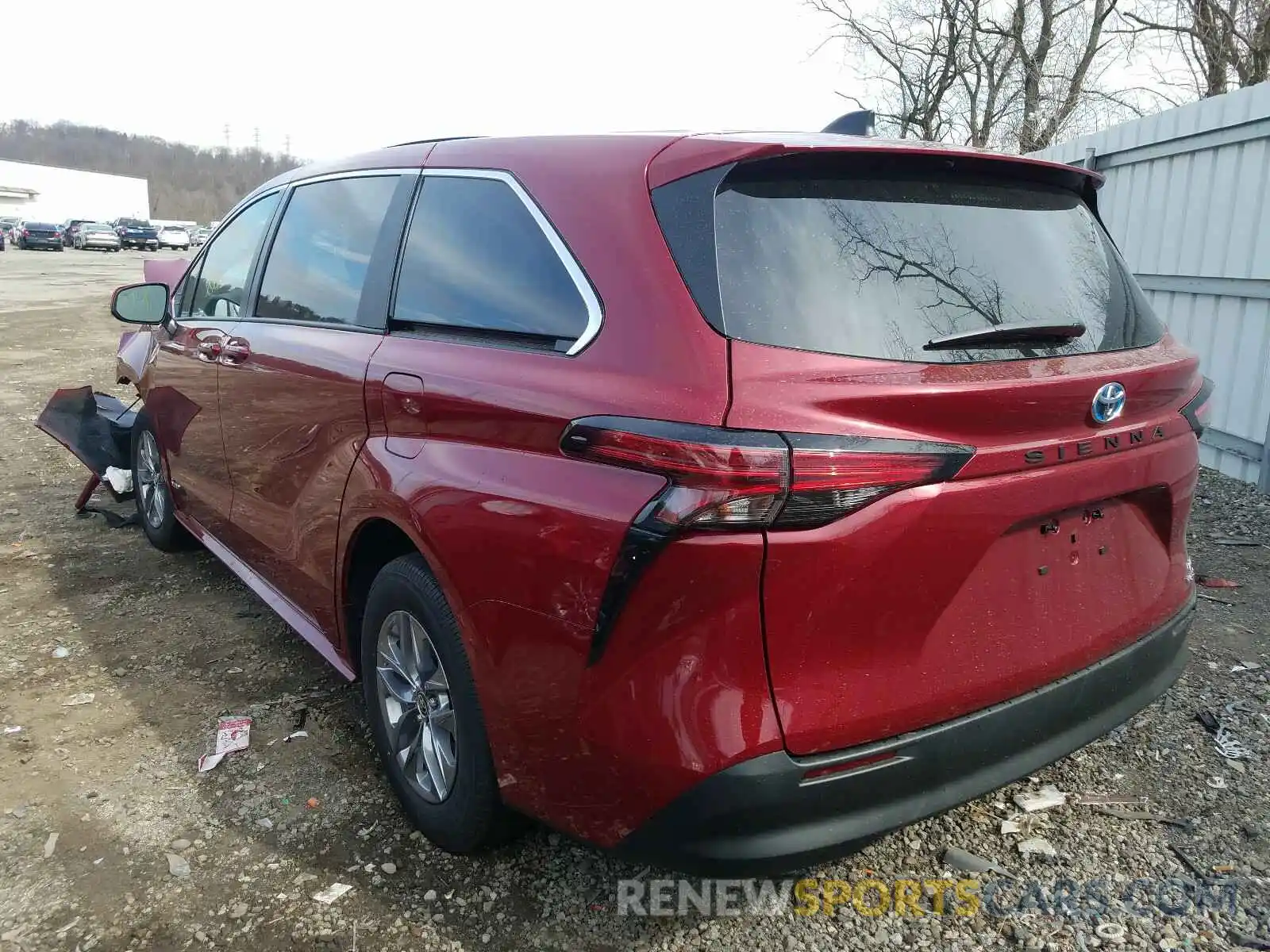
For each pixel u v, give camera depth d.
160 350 4.57
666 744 1.85
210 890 2.47
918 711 1.97
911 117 17.50
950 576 1.96
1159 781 2.92
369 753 3.13
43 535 5.41
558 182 2.33
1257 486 5.89
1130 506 2.40
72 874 2.54
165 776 2.99
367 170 3.17
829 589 1.83
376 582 2.72
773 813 1.84
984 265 2.21
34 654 3.85
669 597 1.83
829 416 1.80
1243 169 5.93
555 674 2.03
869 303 1.99
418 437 2.49
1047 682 2.20
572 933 2.33
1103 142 7.41
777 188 2.07
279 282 3.51
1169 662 2.58
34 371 11.48
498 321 2.36
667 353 1.92
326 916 2.38
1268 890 2.44
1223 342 6.21
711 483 1.77
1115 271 2.60
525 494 2.08
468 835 2.45
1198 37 13.77
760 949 2.28
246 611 4.30
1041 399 2.02
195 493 4.30
